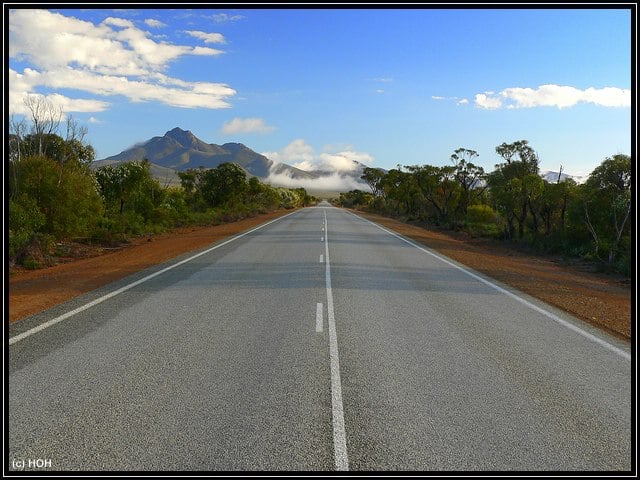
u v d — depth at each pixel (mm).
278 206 81375
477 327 8578
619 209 21828
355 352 7016
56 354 6730
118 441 4379
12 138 23234
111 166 32312
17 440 4391
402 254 19969
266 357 6715
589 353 7188
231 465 4023
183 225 36656
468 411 5090
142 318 8805
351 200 125625
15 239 15680
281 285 12273
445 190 48844
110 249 21828
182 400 5254
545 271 17797
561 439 4527
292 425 4715
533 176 29125
